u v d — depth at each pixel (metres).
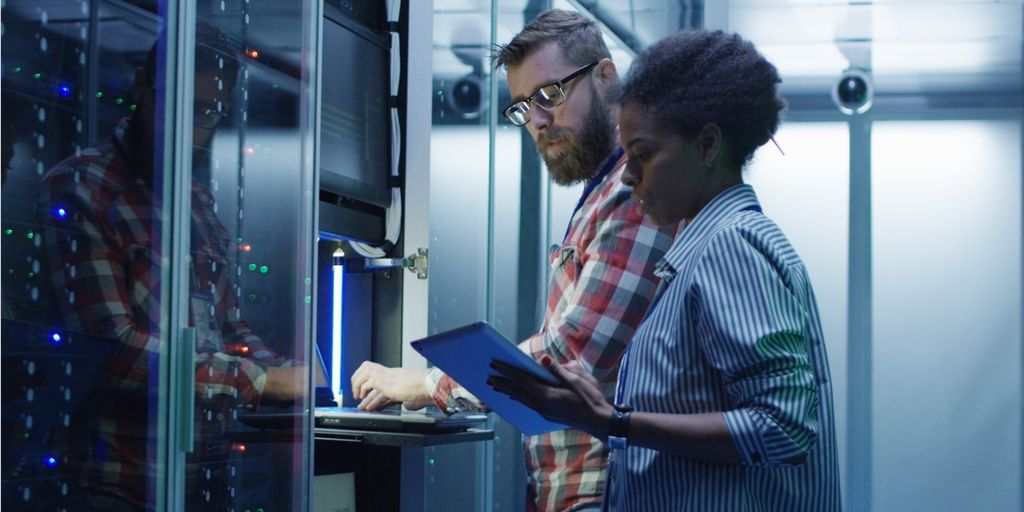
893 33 5.54
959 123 5.80
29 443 1.28
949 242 5.80
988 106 5.76
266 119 1.70
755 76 1.48
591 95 2.16
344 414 2.29
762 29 5.57
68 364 1.34
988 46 5.56
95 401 1.38
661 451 1.43
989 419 5.74
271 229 1.71
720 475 1.41
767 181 5.95
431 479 2.66
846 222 5.87
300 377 1.76
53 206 1.32
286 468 1.72
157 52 1.48
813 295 1.48
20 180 1.27
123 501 1.42
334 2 2.70
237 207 1.63
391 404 2.30
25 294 1.28
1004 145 5.77
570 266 2.10
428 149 2.84
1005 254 5.75
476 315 2.81
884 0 5.21
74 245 1.35
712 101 1.45
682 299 1.44
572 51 2.17
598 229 1.99
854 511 5.79
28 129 1.28
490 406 1.67
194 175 1.55
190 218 1.54
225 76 1.61
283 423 1.71
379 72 2.83
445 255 2.84
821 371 1.45
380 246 2.84
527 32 2.20
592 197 2.09
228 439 1.60
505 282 2.96
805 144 5.92
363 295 2.87
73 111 1.35
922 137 5.83
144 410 1.45
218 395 1.58
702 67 1.46
